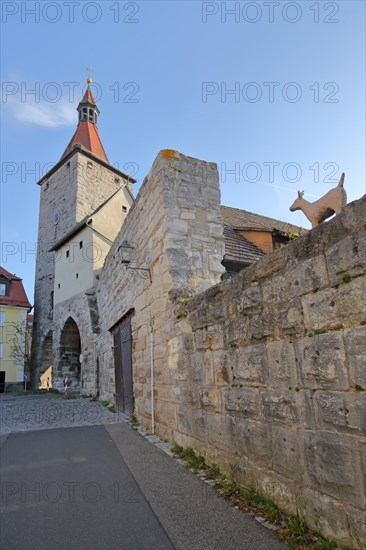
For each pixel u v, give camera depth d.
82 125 37.81
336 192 5.31
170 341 6.21
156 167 7.38
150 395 7.39
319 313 2.81
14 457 5.59
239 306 3.97
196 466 4.70
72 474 4.68
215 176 7.46
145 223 8.12
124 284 10.38
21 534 3.08
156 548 2.78
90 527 3.18
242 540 2.80
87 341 18.97
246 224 12.84
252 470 3.61
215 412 4.45
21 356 32.25
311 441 2.82
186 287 6.31
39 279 33.44
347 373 2.53
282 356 3.22
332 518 2.57
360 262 2.47
